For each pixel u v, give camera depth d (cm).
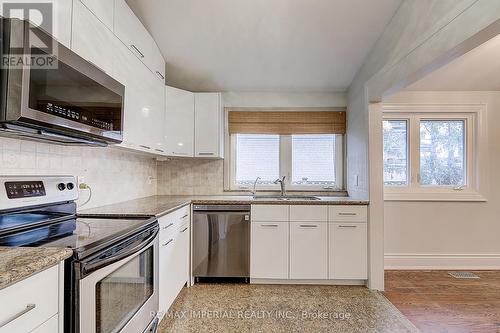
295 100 355
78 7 148
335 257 281
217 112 317
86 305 102
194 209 284
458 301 252
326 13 240
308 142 359
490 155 340
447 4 168
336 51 284
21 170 149
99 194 221
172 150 299
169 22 250
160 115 275
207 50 285
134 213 180
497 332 203
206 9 237
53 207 154
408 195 340
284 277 282
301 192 356
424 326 210
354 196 322
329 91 354
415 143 346
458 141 350
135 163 290
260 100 355
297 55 292
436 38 179
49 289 88
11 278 71
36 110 109
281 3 231
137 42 221
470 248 339
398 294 266
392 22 237
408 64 211
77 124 133
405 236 341
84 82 138
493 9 135
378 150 278
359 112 306
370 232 276
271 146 360
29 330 79
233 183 358
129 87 206
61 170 178
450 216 340
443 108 341
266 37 269
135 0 227
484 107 340
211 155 315
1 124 111
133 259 142
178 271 240
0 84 103
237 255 285
